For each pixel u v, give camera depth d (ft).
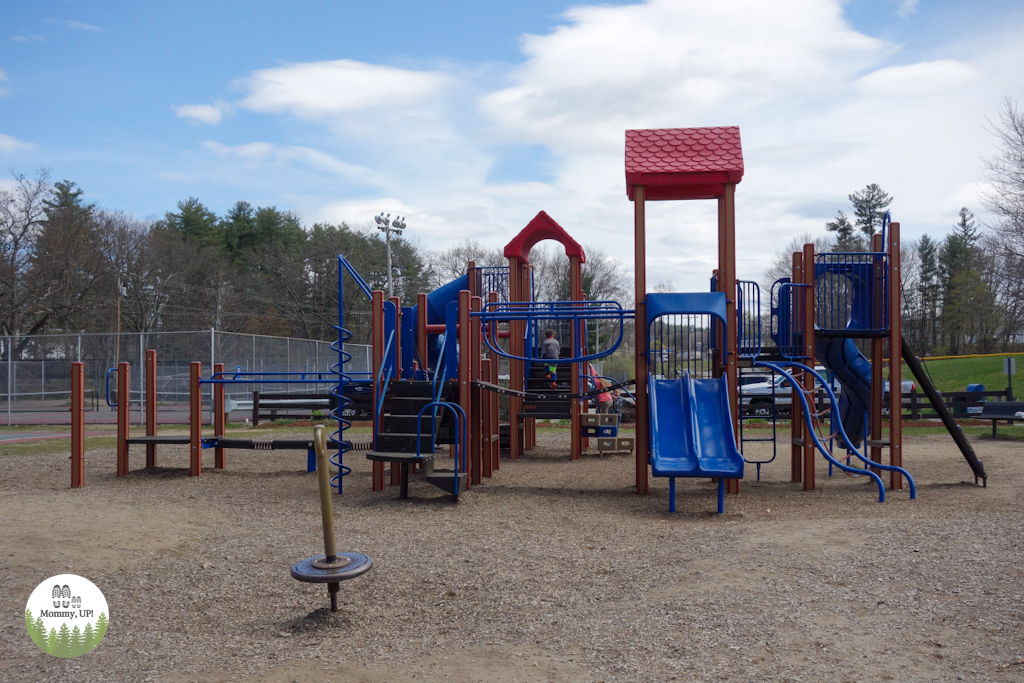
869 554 18.80
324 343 110.93
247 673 13.12
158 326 168.14
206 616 16.76
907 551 18.92
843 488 33.24
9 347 89.71
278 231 205.57
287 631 15.56
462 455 33.91
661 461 28.14
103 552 21.80
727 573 18.10
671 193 34.24
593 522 26.07
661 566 19.54
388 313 36.09
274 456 48.49
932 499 29.12
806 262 33.76
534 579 19.02
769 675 12.12
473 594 17.88
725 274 32.35
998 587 15.80
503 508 28.94
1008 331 168.66
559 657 13.60
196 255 178.60
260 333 179.01
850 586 16.40
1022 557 17.94
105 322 155.02
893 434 32.24
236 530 25.48
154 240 165.89
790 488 33.71
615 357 146.10
